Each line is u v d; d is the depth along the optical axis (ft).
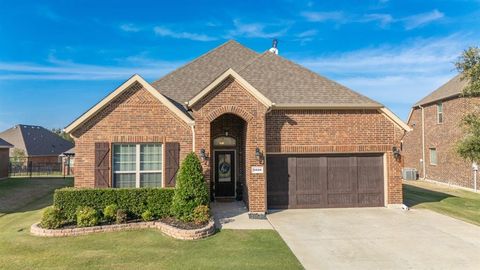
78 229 39.14
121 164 49.83
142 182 50.08
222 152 61.82
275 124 53.93
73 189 44.32
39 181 98.99
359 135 55.16
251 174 49.80
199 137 49.62
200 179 42.80
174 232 37.88
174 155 50.49
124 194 44.39
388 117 55.67
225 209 53.11
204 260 30.55
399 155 55.26
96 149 48.80
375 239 37.52
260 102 50.78
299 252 33.12
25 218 48.21
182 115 50.62
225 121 61.52
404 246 35.09
